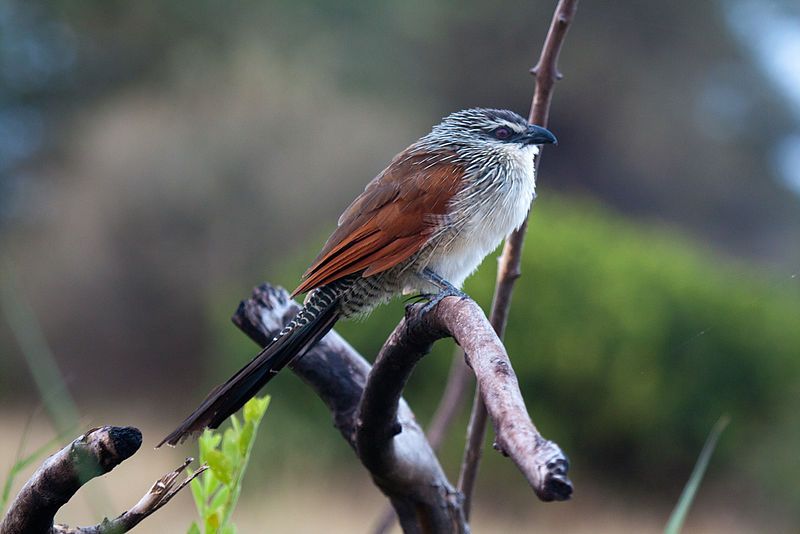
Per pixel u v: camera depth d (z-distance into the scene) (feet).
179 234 79.66
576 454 45.93
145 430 59.31
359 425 11.22
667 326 45.44
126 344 78.79
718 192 103.24
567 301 45.83
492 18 99.86
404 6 95.04
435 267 16.40
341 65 90.53
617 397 45.19
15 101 83.46
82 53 86.02
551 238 48.03
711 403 45.39
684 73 101.65
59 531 8.27
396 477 11.73
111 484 39.29
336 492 44.11
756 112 101.96
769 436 43.73
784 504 41.83
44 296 78.02
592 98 101.76
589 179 103.24
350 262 15.75
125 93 86.99
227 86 85.46
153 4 86.17
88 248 79.36
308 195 81.15
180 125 83.10
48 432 50.55
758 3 99.96
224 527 9.93
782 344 45.62
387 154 86.12
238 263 79.66
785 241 101.40
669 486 45.65
